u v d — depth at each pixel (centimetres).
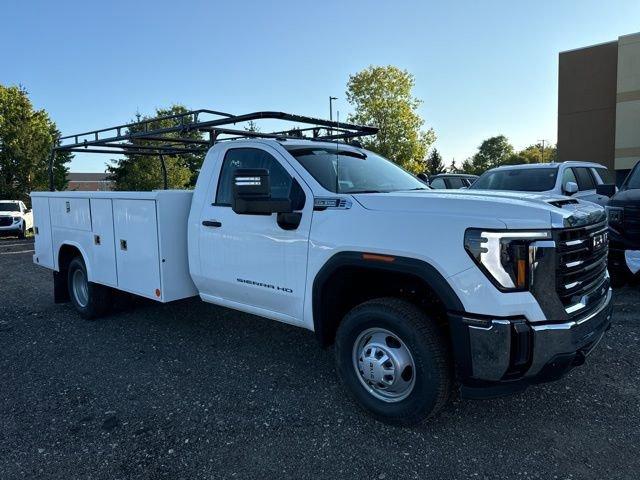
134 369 445
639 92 2438
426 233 296
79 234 587
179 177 2550
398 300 324
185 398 382
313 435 321
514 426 325
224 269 431
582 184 925
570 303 302
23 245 1680
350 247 329
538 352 279
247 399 377
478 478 272
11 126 3039
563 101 2745
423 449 301
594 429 319
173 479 279
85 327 578
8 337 548
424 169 3800
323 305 358
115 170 2806
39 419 354
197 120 472
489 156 10162
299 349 485
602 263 349
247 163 424
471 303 280
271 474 281
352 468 284
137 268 495
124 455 304
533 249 279
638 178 718
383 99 3275
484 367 282
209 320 591
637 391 371
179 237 474
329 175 383
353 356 343
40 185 3106
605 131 2617
